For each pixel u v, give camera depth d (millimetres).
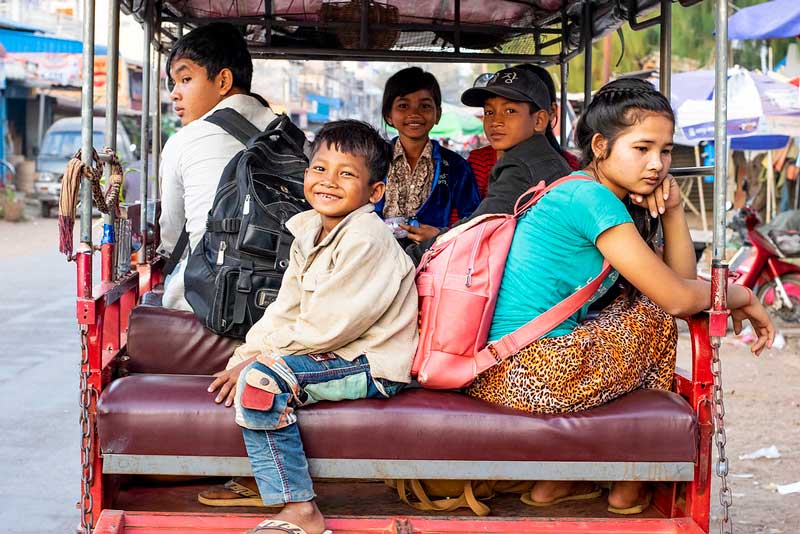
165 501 2656
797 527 3969
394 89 4008
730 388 6539
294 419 2283
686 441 2330
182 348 2719
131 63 19422
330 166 2430
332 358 2365
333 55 4410
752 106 9398
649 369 2596
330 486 2855
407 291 2465
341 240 2404
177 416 2289
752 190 14172
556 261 2451
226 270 2629
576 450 2322
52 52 18500
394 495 2762
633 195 2488
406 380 2418
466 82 32156
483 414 2330
